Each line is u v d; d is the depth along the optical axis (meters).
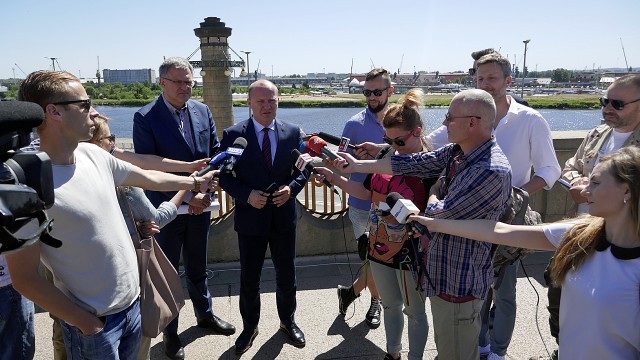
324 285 4.13
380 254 2.68
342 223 4.57
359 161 2.63
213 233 4.52
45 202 1.31
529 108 2.93
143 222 2.32
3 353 2.17
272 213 3.12
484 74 2.90
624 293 1.51
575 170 2.99
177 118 3.25
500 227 1.94
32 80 1.69
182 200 2.77
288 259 3.22
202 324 3.45
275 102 3.05
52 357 3.10
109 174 2.00
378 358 3.09
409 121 2.53
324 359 3.09
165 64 3.10
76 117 1.72
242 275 3.17
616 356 1.55
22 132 1.26
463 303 2.18
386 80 3.51
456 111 2.03
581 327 1.62
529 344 3.16
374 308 3.49
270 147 3.11
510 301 2.87
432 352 3.13
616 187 1.52
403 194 2.52
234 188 3.01
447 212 2.03
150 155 3.03
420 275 2.30
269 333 3.38
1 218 1.03
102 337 1.84
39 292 1.66
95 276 1.82
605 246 1.60
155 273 2.30
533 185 2.84
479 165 2.00
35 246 1.65
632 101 2.45
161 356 3.14
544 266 4.34
